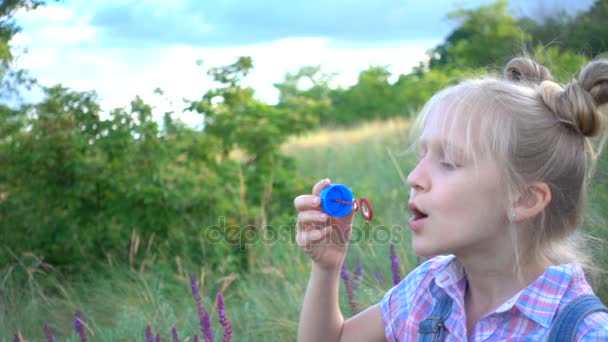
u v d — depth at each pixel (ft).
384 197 18.67
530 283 3.53
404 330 4.09
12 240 15.75
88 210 16.17
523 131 3.43
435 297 3.99
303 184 18.39
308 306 4.32
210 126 17.28
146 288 13.15
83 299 13.70
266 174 17.80
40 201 16.03
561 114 3.49
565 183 3.50
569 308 3.22
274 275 13.08
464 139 3.44
